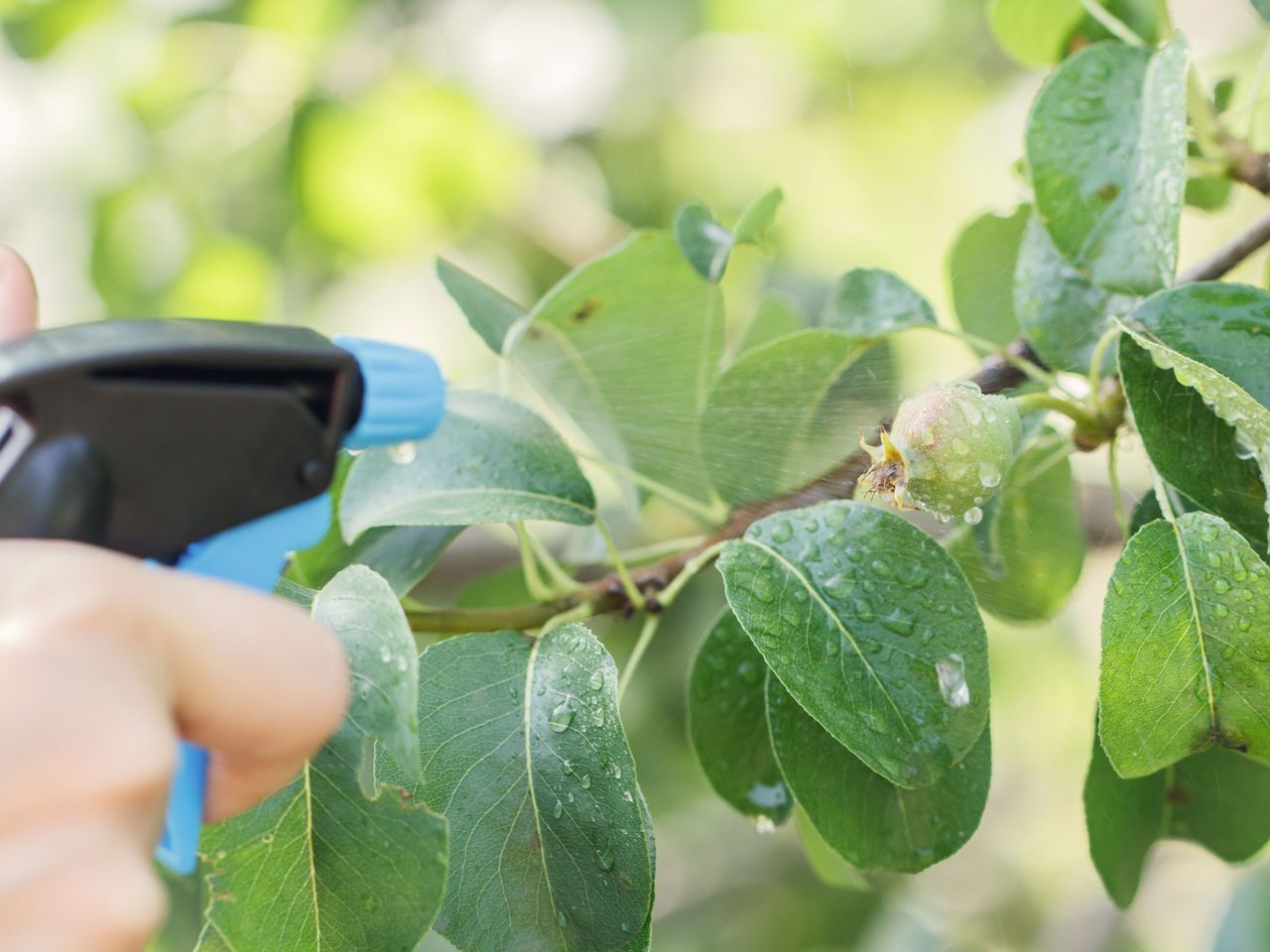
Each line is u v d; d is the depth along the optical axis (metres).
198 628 0.50
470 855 0.86
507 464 0.99
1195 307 0.93
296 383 0.65
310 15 2.20
